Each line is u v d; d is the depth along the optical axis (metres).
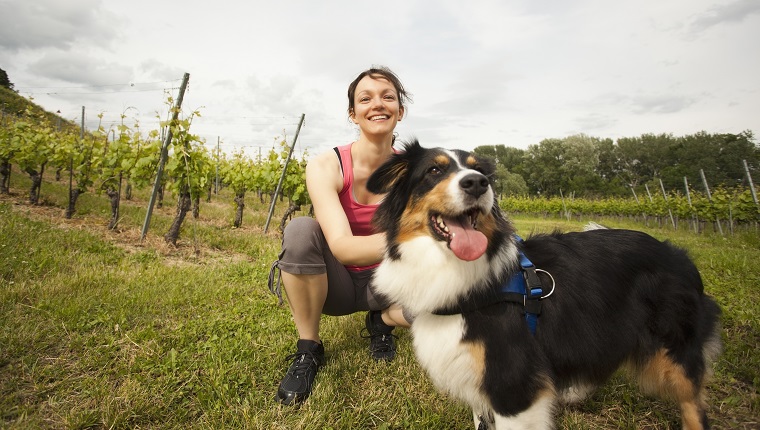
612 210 25.78
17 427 1.99
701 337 2.27
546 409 1.90
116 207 6.97
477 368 1.93
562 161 65.81
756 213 13.71
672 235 14.81
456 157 2.33
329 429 2.16
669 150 69.00
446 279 1.98
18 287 3.59
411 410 2.42
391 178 2.35
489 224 2.08
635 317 2.16
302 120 9.97
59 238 5.46
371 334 3.16
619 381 2.86
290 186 10.62
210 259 6.09
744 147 60.75
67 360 2.66
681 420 2.35
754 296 4.61
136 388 2.38
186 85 6.64
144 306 3.65
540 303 2.01
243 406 2.32
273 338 3.21
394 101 2.74
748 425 2.39
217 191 17.31
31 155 8.24
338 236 2.35
